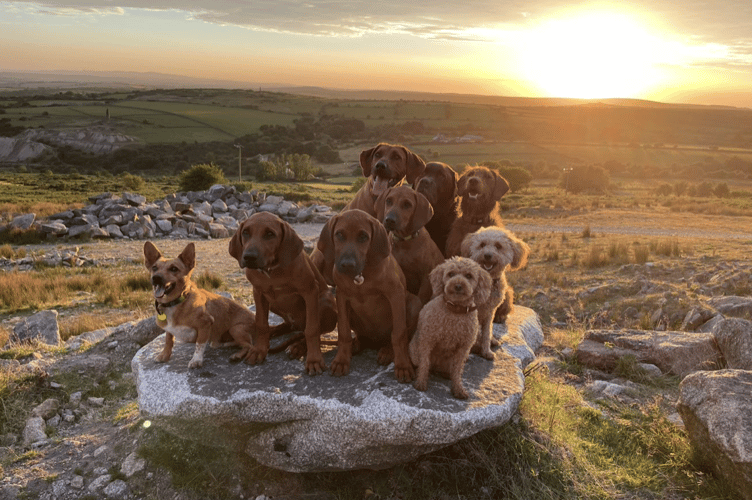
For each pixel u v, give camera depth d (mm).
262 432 4426
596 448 5223
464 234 5789
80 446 5398
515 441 4848
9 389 6414
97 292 14969
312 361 4484
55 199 48406
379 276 4082
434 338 4051
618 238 23391
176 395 4375
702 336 7898
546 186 119938
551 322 11008
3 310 13031
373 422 3936
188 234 29031
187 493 4520
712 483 4613
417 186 5652
